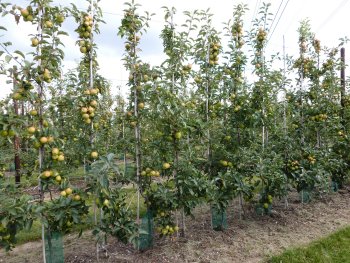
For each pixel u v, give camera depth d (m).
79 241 5.28
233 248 4.78
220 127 5.68
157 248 4.77
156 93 4.44
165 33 5.00
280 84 6.86
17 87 3.31
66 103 4.52
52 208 3.62
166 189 4.48
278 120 7.37
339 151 7.87
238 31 5.73
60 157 3.64
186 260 4.40
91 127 4.57
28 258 4.81
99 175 3.51
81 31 4.20
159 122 4.51
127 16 4.45
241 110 5.59
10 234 3.53
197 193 4.72
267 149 6.29
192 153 4.94
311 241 4.93
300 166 6.41
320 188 7.43
